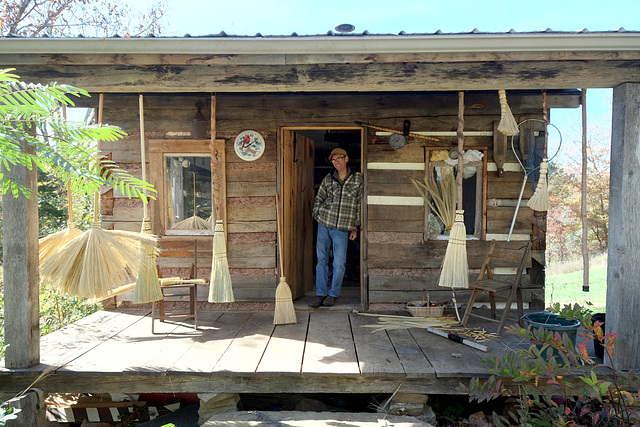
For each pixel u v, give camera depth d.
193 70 3.39
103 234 3.22
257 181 5.02
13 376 3.27
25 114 1.87
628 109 3.21
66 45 3.17
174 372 3.25
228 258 5.04
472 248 4.95
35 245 3.37
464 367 3.30
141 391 3.33
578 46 3.12
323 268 5.16
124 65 3.38
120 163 5.02
